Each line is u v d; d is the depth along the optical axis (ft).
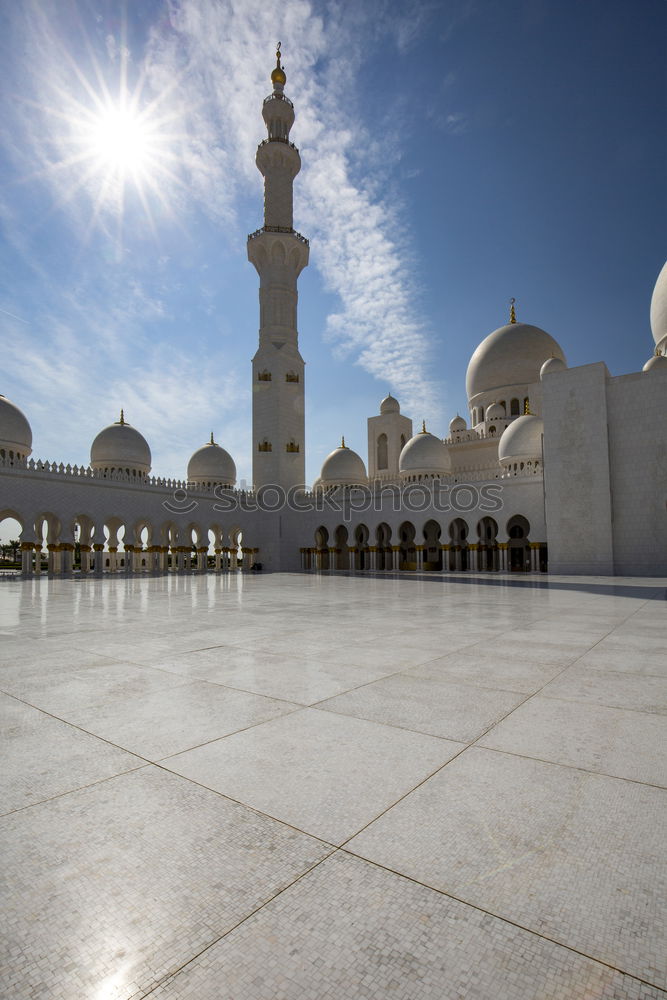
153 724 16.71
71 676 23.03
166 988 6.95
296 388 167.53
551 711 17.89
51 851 9.97
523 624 39.14
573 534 112.37
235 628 37.68
